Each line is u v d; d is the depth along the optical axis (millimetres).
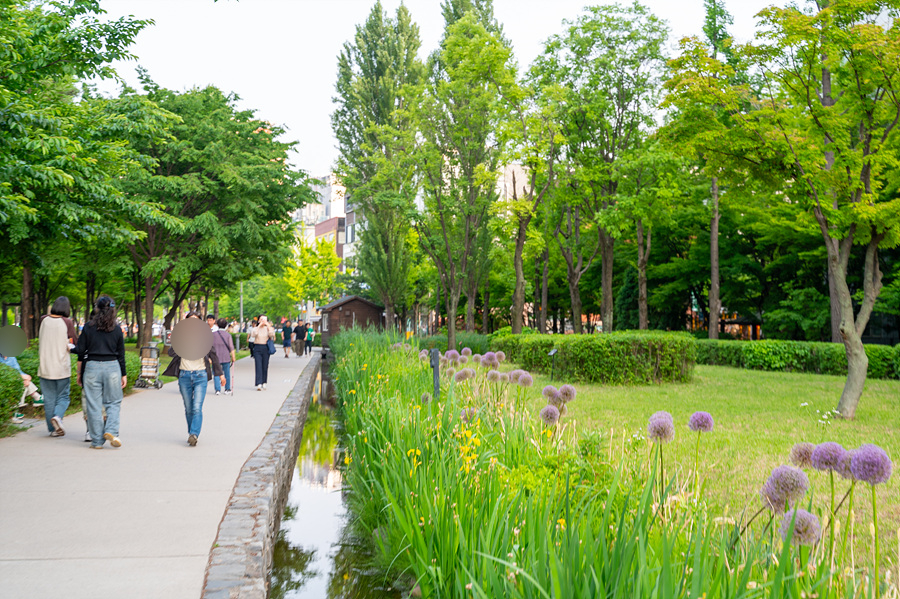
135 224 25219
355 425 9242
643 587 2646
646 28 29234
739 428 10945
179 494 6238
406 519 4867
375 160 31219
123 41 15352
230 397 15141
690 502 4059
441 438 6031
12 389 9766
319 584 5266
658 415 4262
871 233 12734
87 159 15828
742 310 39500
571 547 2955
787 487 3195
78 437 9383
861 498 6660
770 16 12797
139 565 4387
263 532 5094
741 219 34531
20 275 34156
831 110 13289
